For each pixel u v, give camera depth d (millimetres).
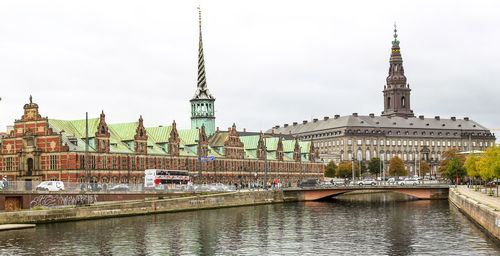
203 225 100250
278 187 172375
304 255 74250
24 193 100375
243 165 199625
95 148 139500
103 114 142875
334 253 75625
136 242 82188
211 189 143375
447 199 172625
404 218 113438
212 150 188750
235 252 76312
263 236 89188
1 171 141375
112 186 117938
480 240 82125
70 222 99062
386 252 75938
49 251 75062
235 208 136125
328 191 168125
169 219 107812
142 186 124188
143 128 154750
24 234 86625
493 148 136000
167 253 75312
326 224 104250
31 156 136625
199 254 74812
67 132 140625
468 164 167375
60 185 107500
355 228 98688
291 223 105250
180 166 169125
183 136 183125
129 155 149125
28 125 138375
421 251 76000
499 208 86875
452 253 73938
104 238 84625
